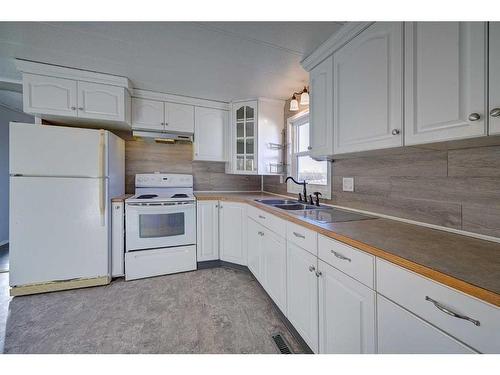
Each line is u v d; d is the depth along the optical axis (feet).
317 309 4.04
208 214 8.95
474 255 2.61
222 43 5.52
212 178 11.01
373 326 2.91
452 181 3.64
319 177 7.51
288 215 5.08
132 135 9.40
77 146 7.00
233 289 7.22
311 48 5.61
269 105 9.49
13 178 6.50
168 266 8.32
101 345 4.70
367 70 4.01
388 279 2.70
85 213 7.13
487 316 1.85
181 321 5.54
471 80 2.56
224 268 8.95
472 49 2.55
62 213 6.92
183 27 4.94
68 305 6.21
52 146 6.78
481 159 3.28
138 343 4.77
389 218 4.75
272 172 9.50
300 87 8.24
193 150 9.85
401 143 3.39
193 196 9.16
